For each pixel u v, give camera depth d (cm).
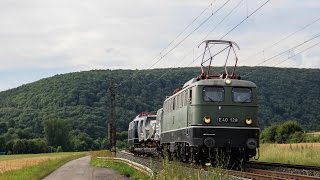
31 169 4200
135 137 6147
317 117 12344
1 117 17875
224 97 2677
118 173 3603
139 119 6016
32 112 17788
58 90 18288
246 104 2684
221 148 2638
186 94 2852
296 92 12988
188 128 2741
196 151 2692
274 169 2681
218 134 2639
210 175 1609
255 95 2705
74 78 18388
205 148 2655
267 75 13375
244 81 2728
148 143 5188
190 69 13788
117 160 4894
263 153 4125
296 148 4238
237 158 2697
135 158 4825
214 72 2880
